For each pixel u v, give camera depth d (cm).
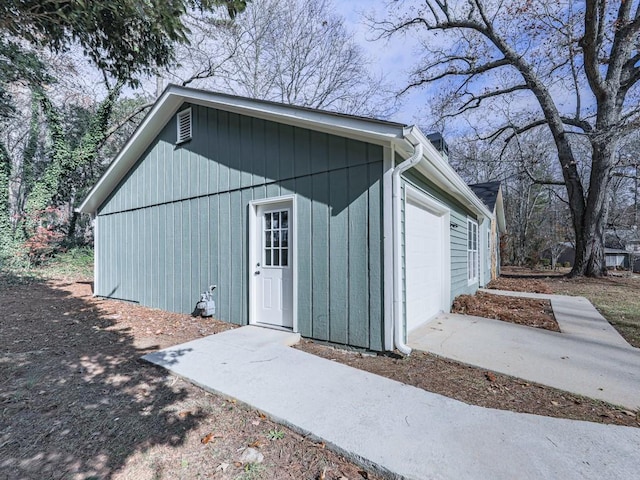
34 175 1331
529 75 1313
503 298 823
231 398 278
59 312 618
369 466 195
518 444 211
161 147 682
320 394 281
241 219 539
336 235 426
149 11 356
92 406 268
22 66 744
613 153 1220
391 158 385
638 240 2375
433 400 271
